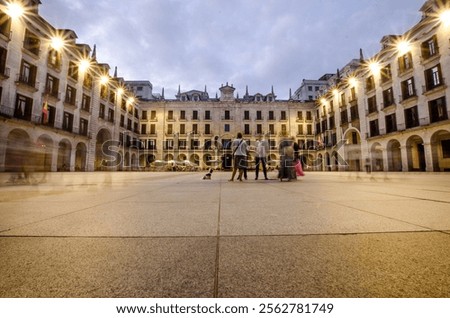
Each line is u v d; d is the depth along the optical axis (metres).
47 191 4.41
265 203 2.83
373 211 2.28
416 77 18.92
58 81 20.45
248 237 1.47
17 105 16.70
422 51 18.41
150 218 2.02
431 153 17.64
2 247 1.27
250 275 0.96
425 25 18.05
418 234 1.49
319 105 37.16
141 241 1.39
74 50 22.22
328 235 1.50
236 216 2.09
